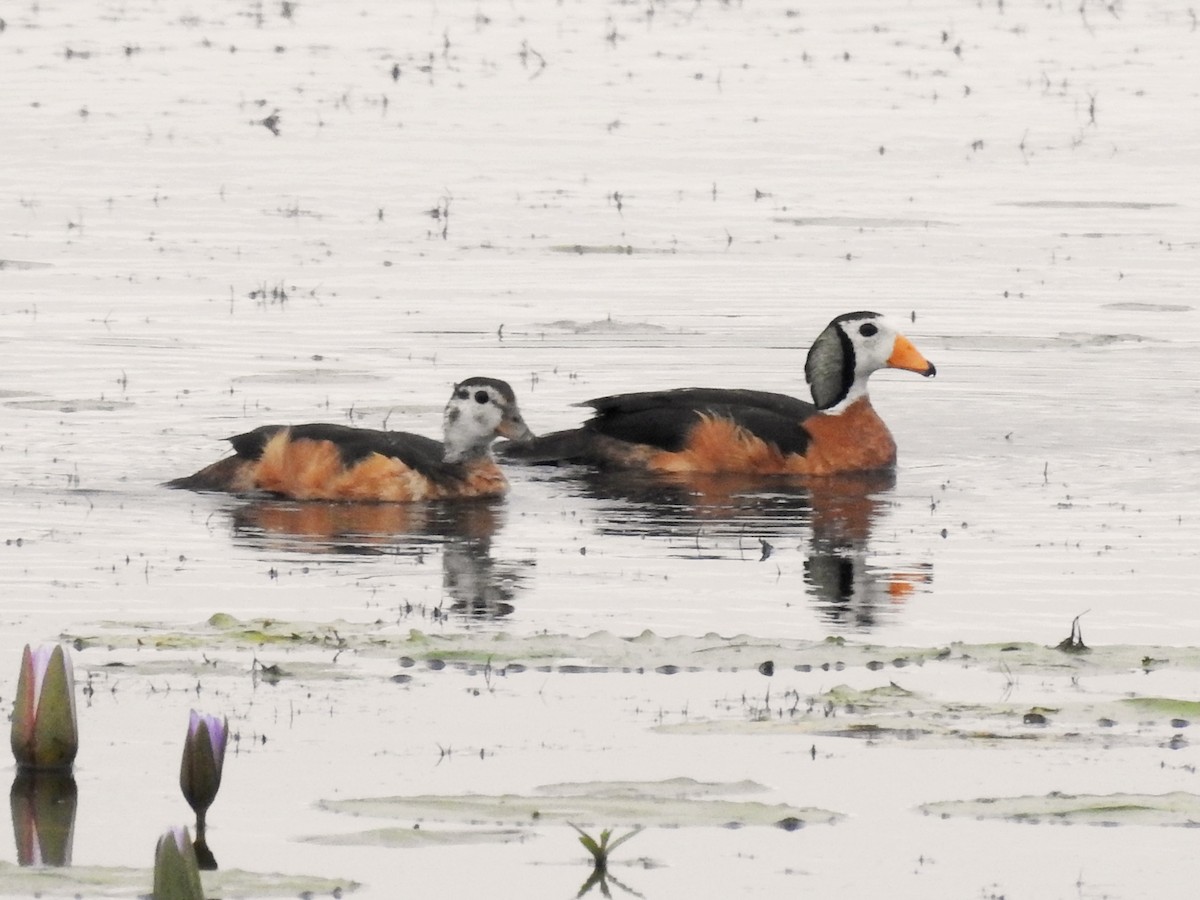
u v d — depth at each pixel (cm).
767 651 1395
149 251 3231
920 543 1758
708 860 1061
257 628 1438
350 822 1093
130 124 4528
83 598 1529
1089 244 3412
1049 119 4847
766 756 1202
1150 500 1927
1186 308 2905
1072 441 2184
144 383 2362
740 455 2059
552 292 2975
